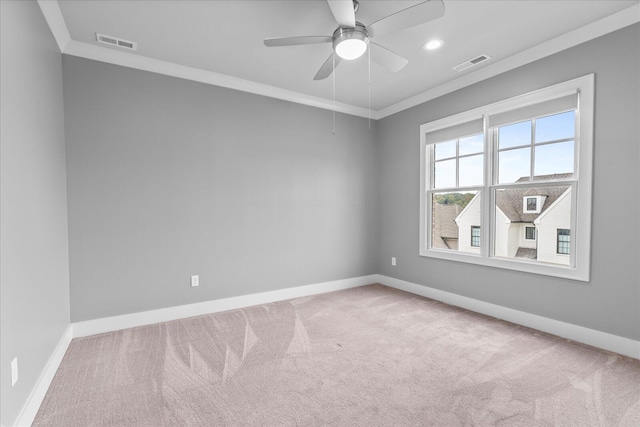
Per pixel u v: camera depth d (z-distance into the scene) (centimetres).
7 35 148
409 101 398
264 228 360
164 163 300
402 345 247
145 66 288
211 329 280
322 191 405
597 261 240
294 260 383
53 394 181
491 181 315
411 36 255
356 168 435
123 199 280
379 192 453
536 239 291
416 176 395
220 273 332
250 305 350
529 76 280
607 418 158
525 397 177
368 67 308
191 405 172
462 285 342
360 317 311
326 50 276
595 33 237
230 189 337
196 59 291
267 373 205
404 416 162
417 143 393
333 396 180
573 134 257
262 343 251
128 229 283
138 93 287
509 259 299
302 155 388
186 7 213
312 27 241
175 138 305
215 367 213
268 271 363
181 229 309
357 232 438
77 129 260
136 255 287
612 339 232
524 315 287
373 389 187
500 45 269
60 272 231
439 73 325
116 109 277
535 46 271
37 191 184
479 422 156
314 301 366
